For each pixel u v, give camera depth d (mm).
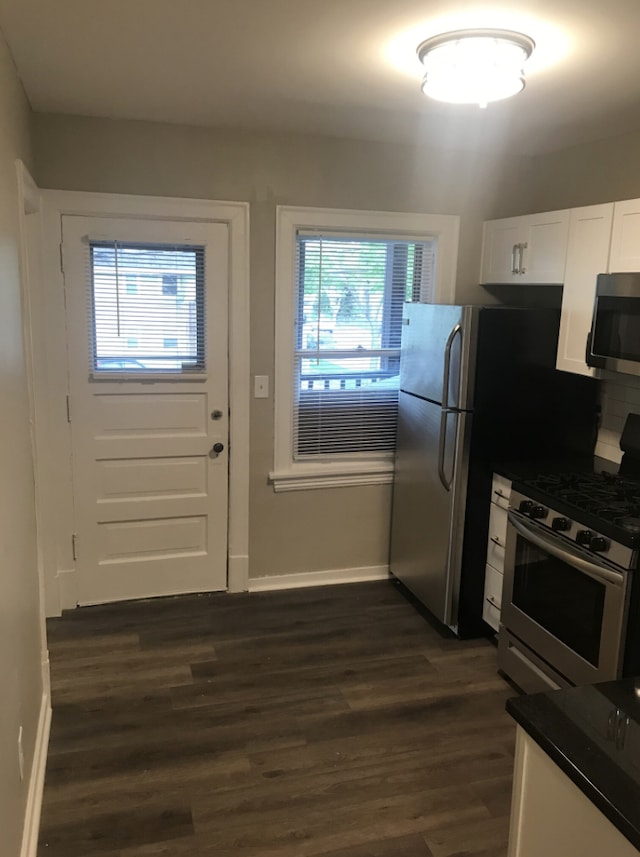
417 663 3197
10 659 1823
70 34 2160
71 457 3486
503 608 3082
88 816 2223
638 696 1400
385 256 3826
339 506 3980
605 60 2289
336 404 3902
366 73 2496
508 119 3088
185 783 2385
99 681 2982
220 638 3375
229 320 3590
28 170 2930
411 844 2148
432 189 3766
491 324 3135
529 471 3084
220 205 3449
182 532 3752
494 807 2311
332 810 2279
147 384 3535
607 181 3410
